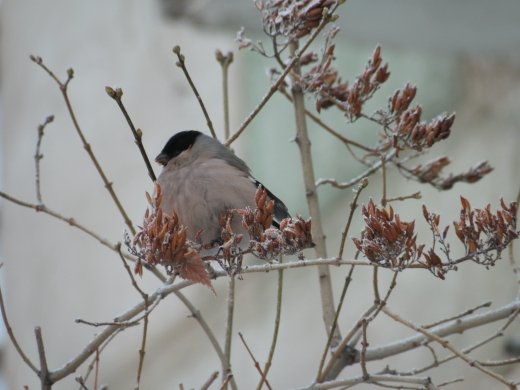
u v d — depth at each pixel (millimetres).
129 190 17469
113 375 17234
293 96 7855
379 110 7074
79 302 18250
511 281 12938
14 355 19312
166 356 16547
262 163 16094
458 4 11719
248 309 15914
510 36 12906
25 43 20078
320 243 7465
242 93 16125
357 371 13406
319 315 14836
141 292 6141
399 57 15805
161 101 17250
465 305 13242
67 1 19062
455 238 13773
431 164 8086
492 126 14508
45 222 19016
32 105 19594
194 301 16625
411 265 5465
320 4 6914
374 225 5422
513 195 13523
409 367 13164
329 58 7461
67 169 18688
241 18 12539
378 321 14000
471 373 12453
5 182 20109
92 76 18453
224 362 6711
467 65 15312
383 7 11898
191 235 7379
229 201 7258
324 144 16062
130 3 17844
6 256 20000
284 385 14727
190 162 7562
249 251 5637
